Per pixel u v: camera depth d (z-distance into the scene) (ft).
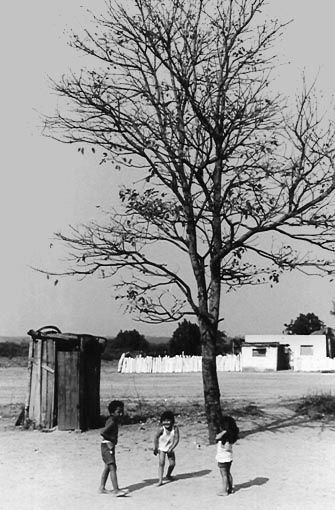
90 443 48.91
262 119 49.49
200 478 36.76
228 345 209.26
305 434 52.47
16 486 35.14
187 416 63.21
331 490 33.73
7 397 87.35
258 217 48.55
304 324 250.98
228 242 50.72
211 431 48.67
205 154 49.42
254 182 48.47
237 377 141.28
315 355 176.45
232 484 33.83
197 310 50.19
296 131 48.93
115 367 182.39
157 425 57.21
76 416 54.44
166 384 118.83
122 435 52.44
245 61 51.31
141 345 224.94
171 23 51.57
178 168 50.60
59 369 55.57
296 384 117.91
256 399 84.38
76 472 38.86
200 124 51.03
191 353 199.41
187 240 52.54
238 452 44.83
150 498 32.04
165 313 50.19
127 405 75.20
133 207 48.60
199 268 51.98
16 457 43.57
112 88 51.49
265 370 172.45
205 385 49.96
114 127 50.03
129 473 38.47
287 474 37.81
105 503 31.01
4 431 54.65
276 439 50.08
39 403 55.93
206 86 50.34
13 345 208.33
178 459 42.73
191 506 30.35
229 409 67.05
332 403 70.49
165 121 50.39
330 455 43.68
